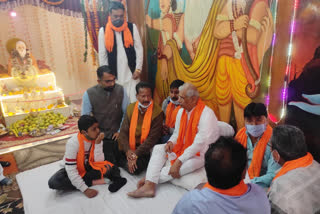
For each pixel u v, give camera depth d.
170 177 2.29
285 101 2.16
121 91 3.10
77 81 5.23
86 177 2.38
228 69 2.73
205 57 3.02
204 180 2.22
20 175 2.77
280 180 1.33
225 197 1.01
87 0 4.62
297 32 1.97
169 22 3.54
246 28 2.43
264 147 1.94
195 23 3.06
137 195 2.17
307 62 1.93
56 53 4.91
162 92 4.08
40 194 2.35
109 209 2.08
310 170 1.33
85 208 2.10
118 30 3.68
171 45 3.60
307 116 1.99
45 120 4.61
